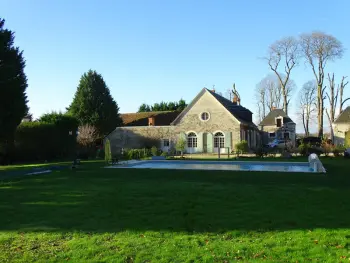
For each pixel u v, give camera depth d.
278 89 60.69
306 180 13.77
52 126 33.69
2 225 7.25
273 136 53.75
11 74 25.97
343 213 7.84
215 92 46.94
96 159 31.84
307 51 47.19
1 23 27.00
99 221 7.46
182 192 11.07
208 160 26.98
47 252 5.65
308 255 5.24
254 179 14.35
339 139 47.88
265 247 5.64
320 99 47.34
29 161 31.14
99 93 46.78
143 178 15.22
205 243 5.91
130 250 5.59
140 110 66.25
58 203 9.46
